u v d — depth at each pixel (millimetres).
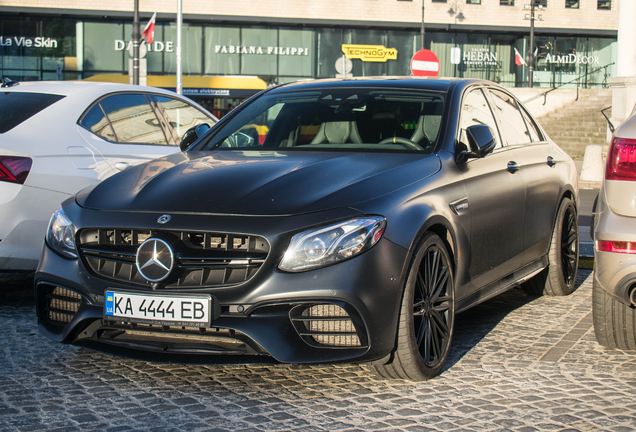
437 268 3633
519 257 4754
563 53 37250
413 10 35344
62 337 3516
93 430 2959
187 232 3242
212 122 6801
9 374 3686
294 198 3318
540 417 3102
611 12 37188
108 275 3363
